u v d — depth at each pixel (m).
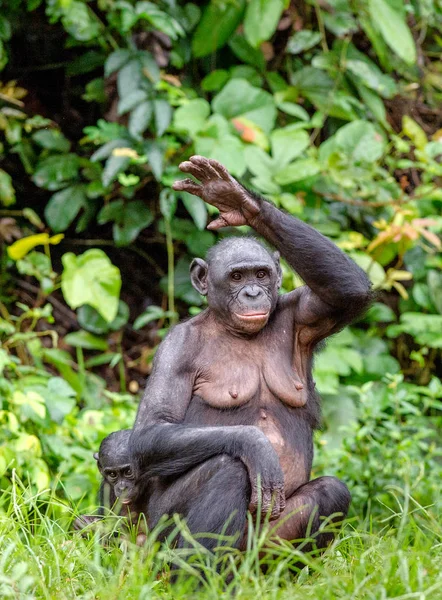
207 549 7.15
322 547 7.76
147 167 14.03
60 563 6.98
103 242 14.88
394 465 11.09
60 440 11.29
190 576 7.06
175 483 7.57
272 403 7.91
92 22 13.90
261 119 13.98
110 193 14.31
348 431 11.83
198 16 14.33
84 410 12.45
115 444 8.68
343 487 7.88
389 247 13.87
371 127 13.96
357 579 6.45
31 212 13.91
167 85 13.38
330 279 7.74
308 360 8.27
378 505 10.87
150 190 14.52
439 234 14.98
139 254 15.05
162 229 14.24
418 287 14.45
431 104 16.39
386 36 14.34
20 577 6.39
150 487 8.51
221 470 7.25
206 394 7.83
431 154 14.16
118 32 14.22
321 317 7.98
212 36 14.35
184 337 7.92
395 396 11.72
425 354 14.98
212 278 7.95
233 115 13.95
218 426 7.40
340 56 14.79
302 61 15.27
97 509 9.03
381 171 14.12
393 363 13.92
